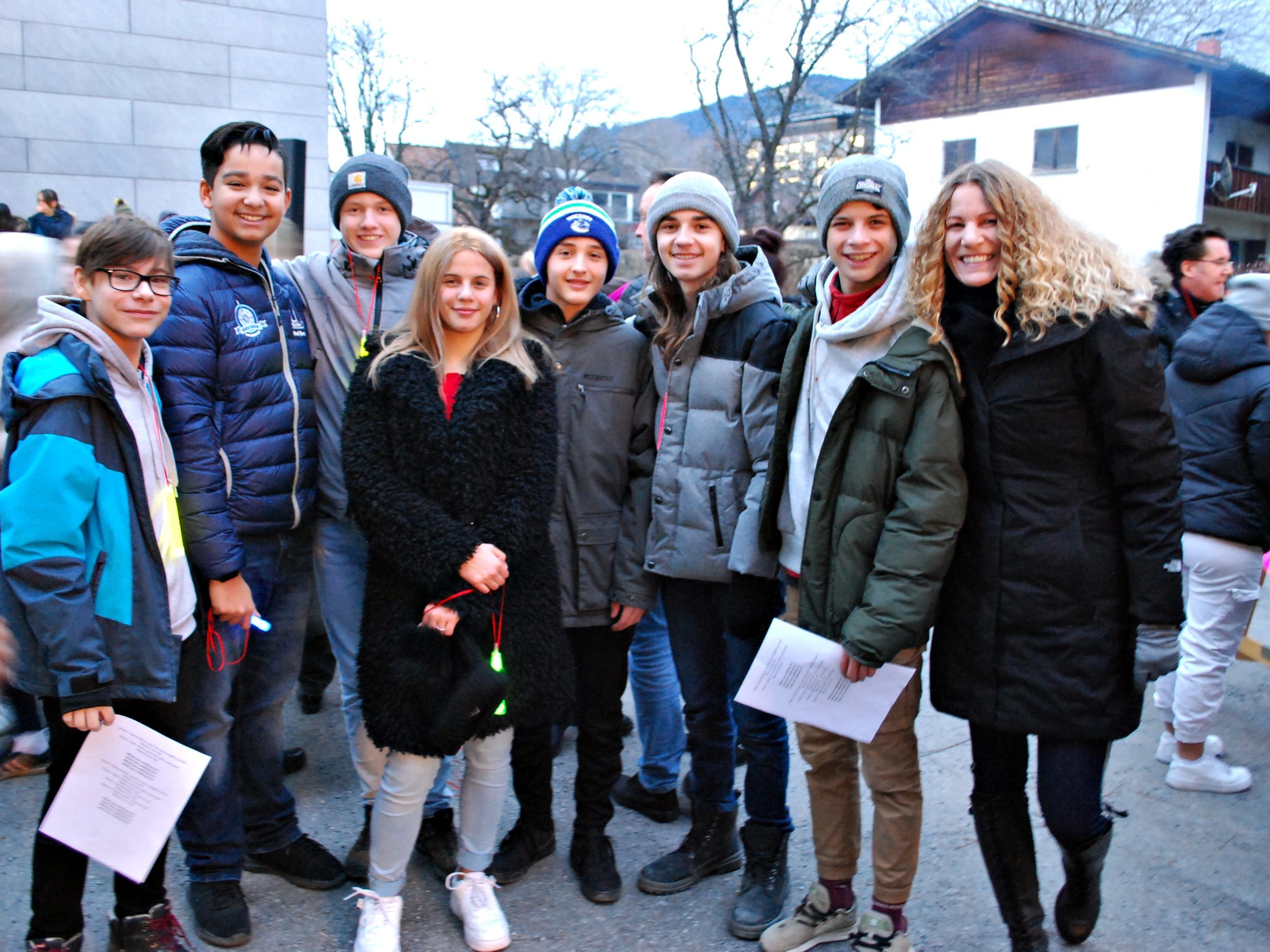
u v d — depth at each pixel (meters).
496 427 2.21
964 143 23.97
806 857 2.81
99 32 9.16
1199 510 3.07
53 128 9.09
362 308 2.59
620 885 2.58
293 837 2.63
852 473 2.11
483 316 2.24
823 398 2.24
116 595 1.93
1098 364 1.91
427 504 2.14
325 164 10.19
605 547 2.54
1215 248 3.85
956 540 2.08
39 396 1.84
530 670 2.26
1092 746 2.08
